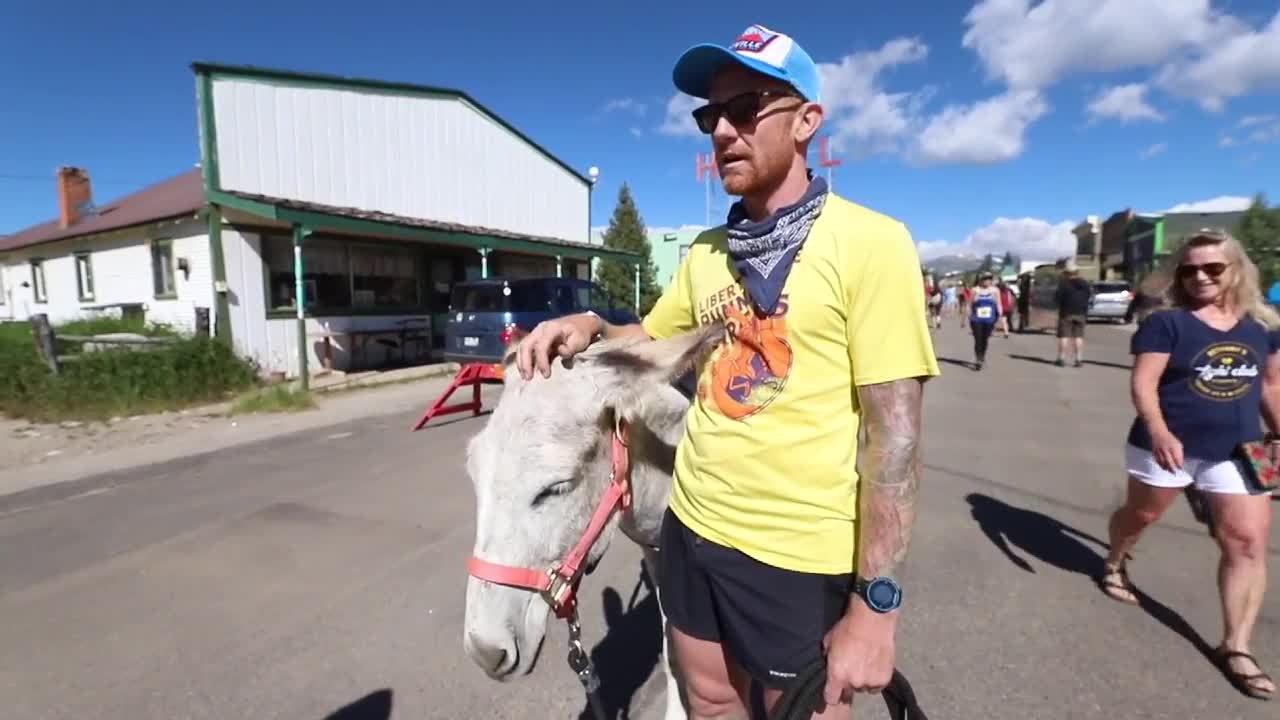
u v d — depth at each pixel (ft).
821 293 4.62
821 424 4.79
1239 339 9.45
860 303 4.45
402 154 55.26
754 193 5.11
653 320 6.91
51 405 30.25
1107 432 25.27
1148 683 9.63
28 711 9.68
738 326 5.19
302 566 14.30
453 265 59.77
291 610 12.44
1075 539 14.94
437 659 10.86
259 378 39.58
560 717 9.44
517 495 5.64
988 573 13.25
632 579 13.83
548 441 5.69
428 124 57.52
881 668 4.42
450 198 59.98
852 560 4.86
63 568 14.32
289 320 45.47
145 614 12.36
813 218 4.76
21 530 16.55
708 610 5.66
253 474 21.18
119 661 10.87
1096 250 163.94
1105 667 10.03
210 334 40.86
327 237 48.29
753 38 4.91
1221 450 9.63
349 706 9.71
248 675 10.48
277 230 44.86
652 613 12.39
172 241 44.57
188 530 16.40
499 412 6.03
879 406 4.40
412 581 13.57
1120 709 9.08
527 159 69.51
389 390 38.75
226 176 42.39
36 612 12.49
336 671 10.57
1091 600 12.09
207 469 21.84
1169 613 11.55
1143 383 10.14
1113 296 89.66
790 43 4.89
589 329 6.48
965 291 94.17
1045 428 25.98
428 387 39.93
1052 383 37.04
